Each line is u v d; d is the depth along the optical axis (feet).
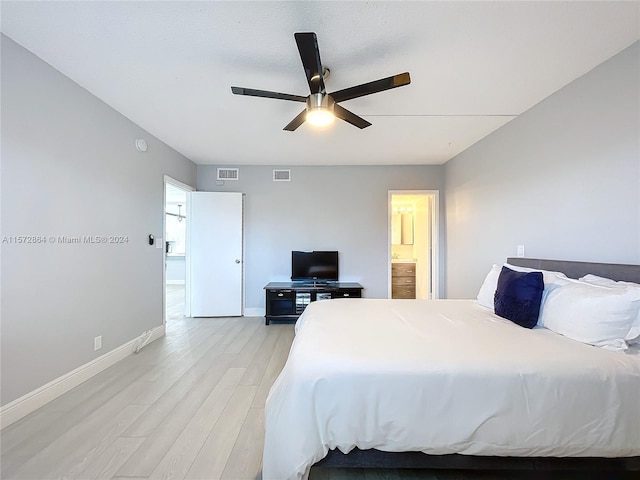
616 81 6.58
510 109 9.40
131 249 10.55
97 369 8.81
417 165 16.26
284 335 12.65
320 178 16.37
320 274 15.88
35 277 6.91
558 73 7.38
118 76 7.69
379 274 16.35
